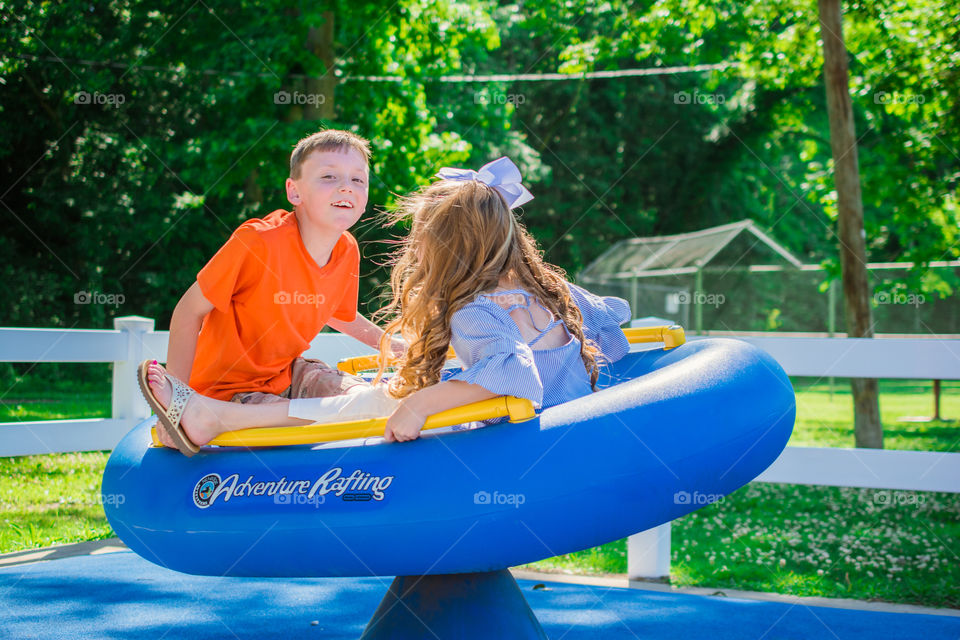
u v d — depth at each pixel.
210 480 1.89
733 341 2.26
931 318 10.69
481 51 12.88
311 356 3.73
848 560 3.84
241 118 9.57
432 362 2.05
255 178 10.78
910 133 7.41
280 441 1.95
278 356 2.54
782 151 15.12
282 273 2.46
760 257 16.41
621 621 2.75
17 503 5.02
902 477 3.20
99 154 12.43
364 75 9.53
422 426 1.83
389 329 2.36
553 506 1.73
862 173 7.55
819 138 14.35
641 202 18.36
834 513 5.07
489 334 1.89
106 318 12.96
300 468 1.85
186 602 2.93
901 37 7.01
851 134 6.47
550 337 2.11
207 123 11.75
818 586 3.38
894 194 7.38
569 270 17.81
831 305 12.22
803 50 7.76
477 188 2.12
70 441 3.67
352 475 1.80
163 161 11.99
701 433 1.83
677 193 18.28
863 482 3.24
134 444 2.20
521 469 1.74
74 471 6.18
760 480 3.36
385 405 2.13
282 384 2.59
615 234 17.94
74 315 12.79
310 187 2.46
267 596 3.02
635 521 1.80
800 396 12.22
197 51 9.94
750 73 8.17
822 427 8.99
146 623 2.68
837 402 11.55
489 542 1.75
